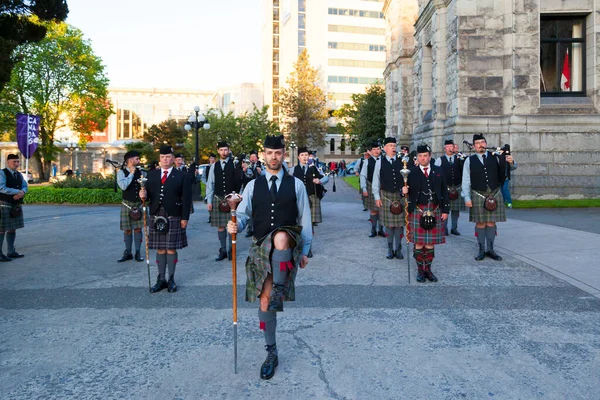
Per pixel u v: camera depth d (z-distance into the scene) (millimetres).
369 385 2986
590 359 3320
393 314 4395
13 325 4211
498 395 2830
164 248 5277
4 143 43844
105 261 7082
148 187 5359
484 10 14000
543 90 14406
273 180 3371
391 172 6961
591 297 4801
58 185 19391
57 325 4207
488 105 14109
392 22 30000
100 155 48156
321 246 8039
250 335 3914
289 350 3570
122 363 3375
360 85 78562
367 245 8133
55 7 10414
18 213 7285
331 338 3805
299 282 5605
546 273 5844
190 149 44094
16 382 3088
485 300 4797
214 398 2844
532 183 13758
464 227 9969
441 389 2916
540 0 13734
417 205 5582
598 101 13758
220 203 6961
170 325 4180
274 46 85438
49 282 5797
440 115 16031
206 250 7922
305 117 62156
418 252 5605
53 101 33000
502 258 6746
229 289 5414
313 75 64438
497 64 14047
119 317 4422
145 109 83688
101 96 34812
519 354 3432
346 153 77625
